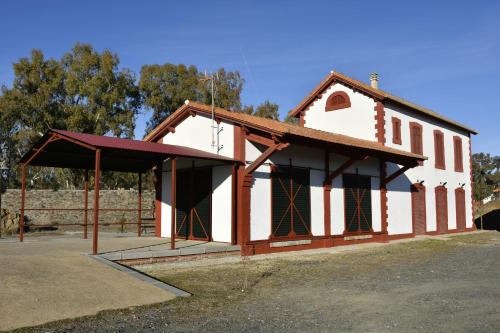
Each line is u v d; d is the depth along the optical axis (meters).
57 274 8.51
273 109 47.94
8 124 36.94
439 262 13.54
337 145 15.21
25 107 35.00
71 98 36.72
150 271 10.98
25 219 25.52
